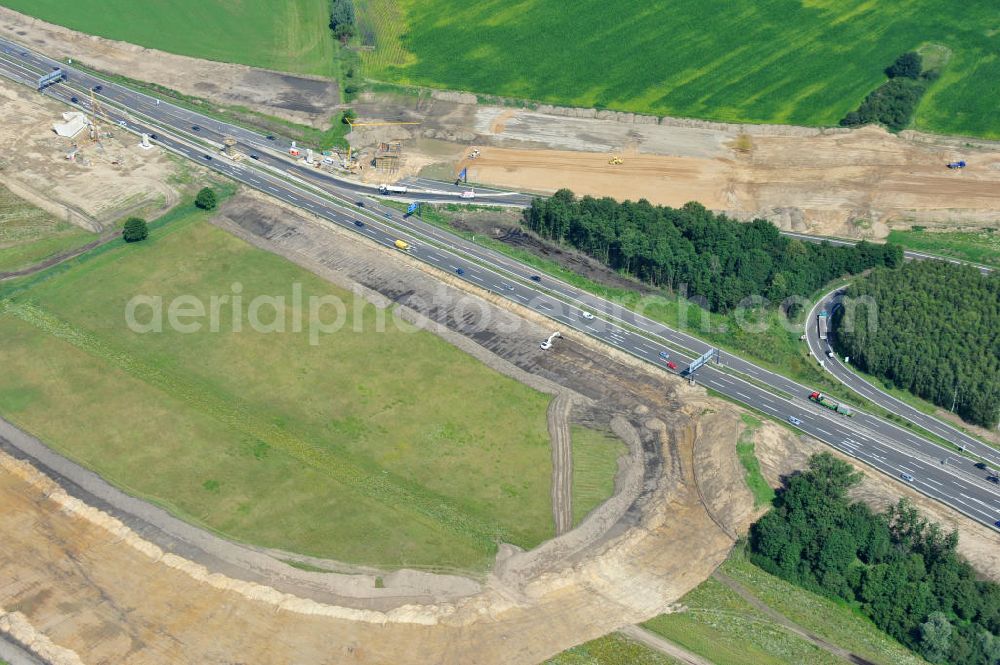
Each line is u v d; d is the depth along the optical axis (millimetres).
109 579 175250
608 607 175375
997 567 182375
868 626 176625
